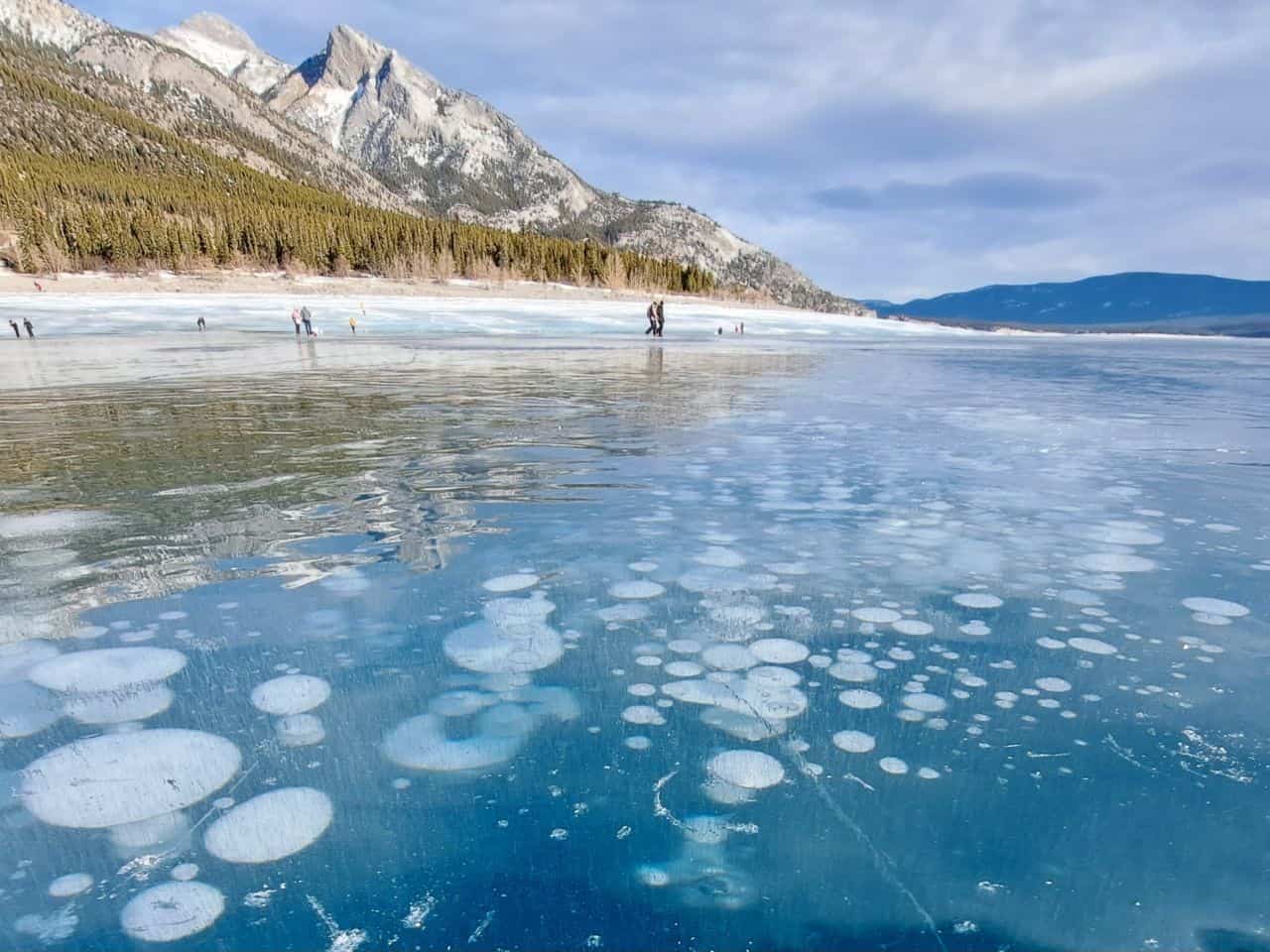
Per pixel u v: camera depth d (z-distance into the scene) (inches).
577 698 60.2
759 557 94.1
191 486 127.1
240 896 39.8
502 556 93.7
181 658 66.1
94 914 38.5
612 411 222.7
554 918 38.6
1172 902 39.6
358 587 83.0
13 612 75.8
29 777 49.3
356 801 47.5
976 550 97.3
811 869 42.0
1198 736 55.1
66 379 305.6
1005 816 46.2
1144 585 85.5
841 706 59.4
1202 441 181.3
